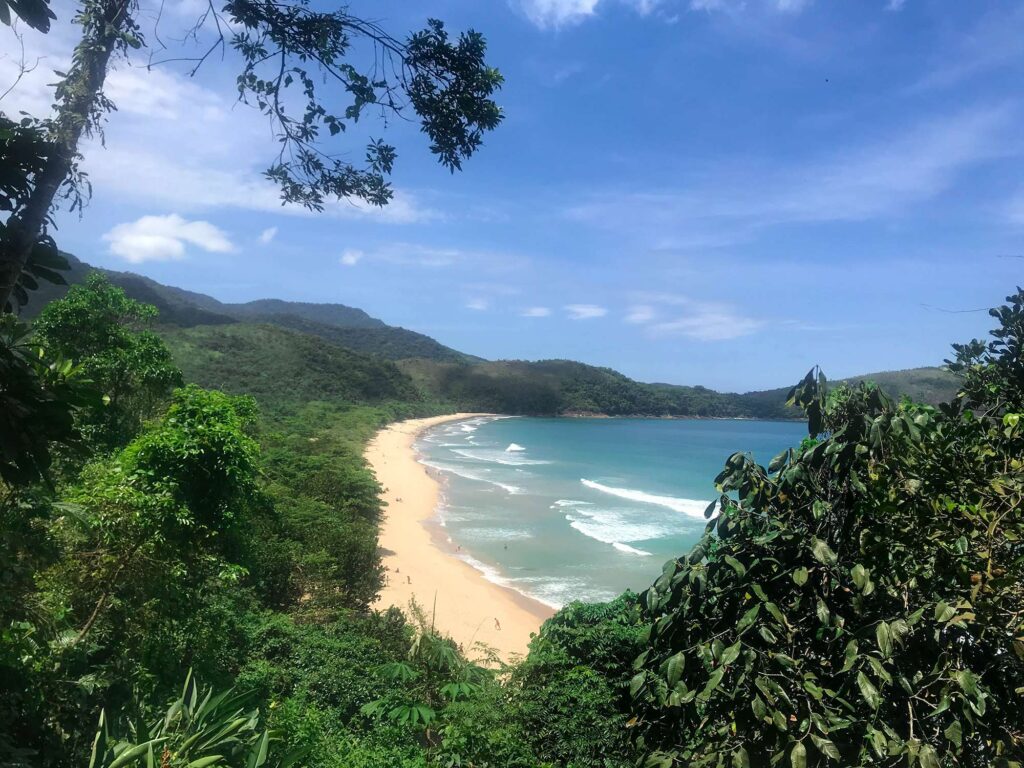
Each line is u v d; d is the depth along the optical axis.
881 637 3.69
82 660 7.14
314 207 5.49
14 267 3.81
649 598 4.77
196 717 5.55
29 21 3.36
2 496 5.79
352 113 5.15
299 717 9.70
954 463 4.02
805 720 3.89
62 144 4.25
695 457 82.06
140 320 18.30
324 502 31.44
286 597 18.44
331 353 124.62
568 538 36.50
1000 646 3.79
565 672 9.99
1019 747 3.72
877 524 4.15
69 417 3.66
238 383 94.38
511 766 8.86
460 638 21.53
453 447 88.25
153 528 8.96
